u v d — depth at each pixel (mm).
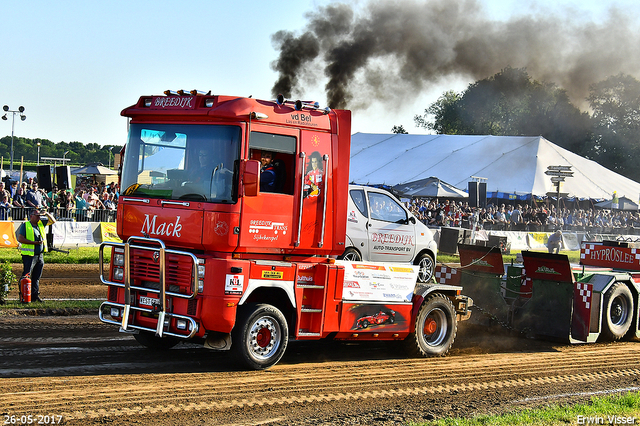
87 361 7535
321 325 7871
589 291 10406
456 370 8297
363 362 8438
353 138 53469
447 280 11766
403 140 50406
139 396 6211
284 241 7496
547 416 6031
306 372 7637
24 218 21172
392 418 6020
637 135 71938
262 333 7477
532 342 10703
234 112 7059
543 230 33250
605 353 10023
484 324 11234
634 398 6824
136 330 7559
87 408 5746
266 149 7336
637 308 11297
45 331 9188
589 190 39656
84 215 23016
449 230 25281
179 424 5512
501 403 6785
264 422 5730
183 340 7648
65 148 122688
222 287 7020
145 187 7656
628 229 38219
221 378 7059
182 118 7434
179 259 7234
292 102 7684
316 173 7777
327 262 8055
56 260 17641
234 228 7039
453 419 5832
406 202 30828
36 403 5793
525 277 11062
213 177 7148
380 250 12734
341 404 6434
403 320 8766
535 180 38500
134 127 7855
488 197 37844
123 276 7750
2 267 11289
